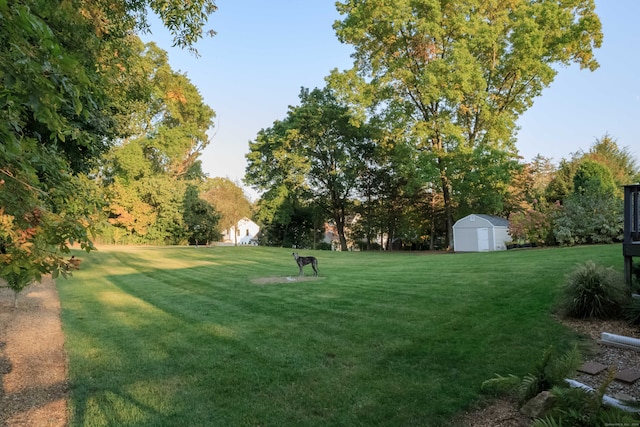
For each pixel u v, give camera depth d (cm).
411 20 2248
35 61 206
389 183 3516
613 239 1667
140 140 3528
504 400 358
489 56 2494
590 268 609
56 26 401
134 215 3366
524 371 406
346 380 418
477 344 493
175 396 400
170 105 3506
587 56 2327
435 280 978
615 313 557
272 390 404
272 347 539
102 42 528
